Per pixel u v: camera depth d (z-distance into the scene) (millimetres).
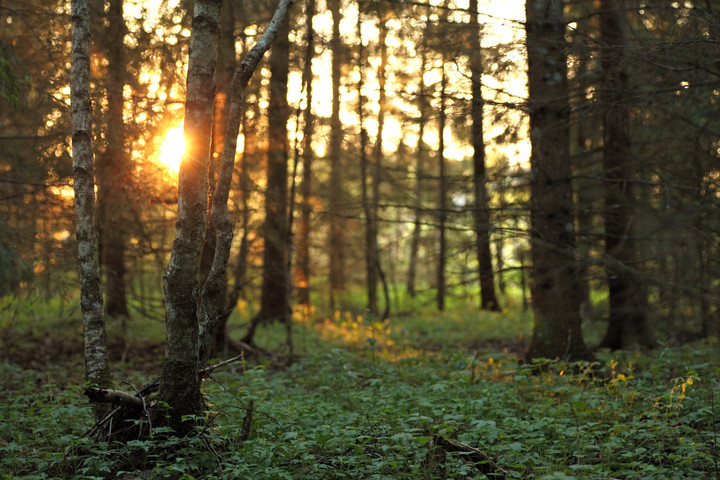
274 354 11055
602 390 6527
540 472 4426
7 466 4570
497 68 7246
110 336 11516
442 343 12828
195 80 4645
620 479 4445
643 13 7188
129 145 7797
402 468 4438
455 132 8891
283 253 14742
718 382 6727
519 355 10180
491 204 9312
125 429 4602
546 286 8617
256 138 10883
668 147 8883
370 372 8086
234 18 10016
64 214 9078
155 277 11883
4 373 8383
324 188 16062
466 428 5473
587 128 10023
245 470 4109
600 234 8633
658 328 8602
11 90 6574
